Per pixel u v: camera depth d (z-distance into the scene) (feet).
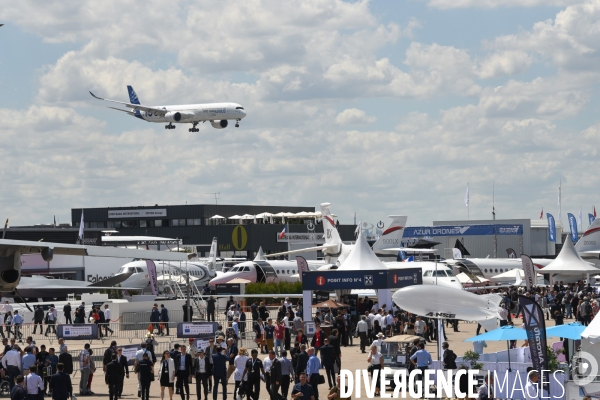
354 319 169.48
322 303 162.40
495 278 252.62
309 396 76.43
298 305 193.98
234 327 135.85
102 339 152.97
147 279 241.55
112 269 260.62
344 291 191.93
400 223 294.25
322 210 267.80
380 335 110.32
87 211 450.30
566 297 184.24
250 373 86.22
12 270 85.56
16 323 155.84
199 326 137.28
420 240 383.04
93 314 162.50
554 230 363.56
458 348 139.44
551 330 87.35
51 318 165.99
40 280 185.68
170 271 240.73
